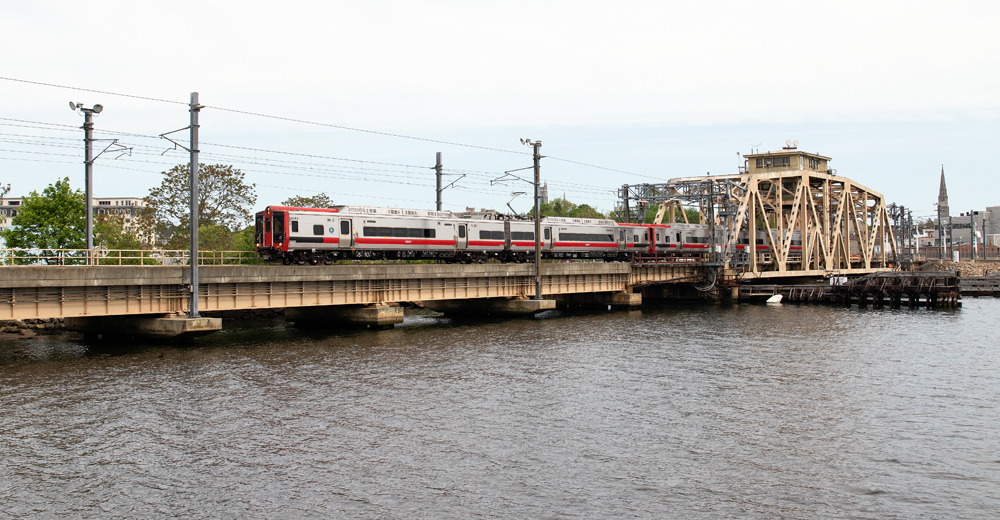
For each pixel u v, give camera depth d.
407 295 51.91
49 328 47.47
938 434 24.44
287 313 55.12
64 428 24.12
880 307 75.50
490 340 46.00
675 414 26.84
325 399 28.59
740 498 18.73
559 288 64.75
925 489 19.41
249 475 20.16
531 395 29.75
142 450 22.11
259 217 49.47
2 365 34.44
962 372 35.44
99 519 17.25
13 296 33.41
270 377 32.56
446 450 22.38
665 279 76.25
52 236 56.47
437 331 50.59
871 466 21.19
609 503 18.36
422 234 56.03
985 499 18.70
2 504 18.02
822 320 60.84
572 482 19.78
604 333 50.50
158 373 32.94
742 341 46.62
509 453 22.14
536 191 60.50
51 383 30.58
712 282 78.31
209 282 40.16
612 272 69.31
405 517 17.50
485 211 63.88
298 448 22.47
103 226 72.50
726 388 31.44
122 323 41.75
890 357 40.00
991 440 23.80
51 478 19.77
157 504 18.17
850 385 32.22
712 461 21.56
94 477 19.89
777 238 92.62
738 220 79.94
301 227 48.59
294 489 19.19
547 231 65.94
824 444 23.27
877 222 105.06
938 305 75.88
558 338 47.38
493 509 17.97
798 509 18.06
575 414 26.73
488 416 26.33
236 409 26.86
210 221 77.25
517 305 60.62
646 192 80.75
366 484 19.55
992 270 131.88
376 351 40.50
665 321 59.56
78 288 35.59
